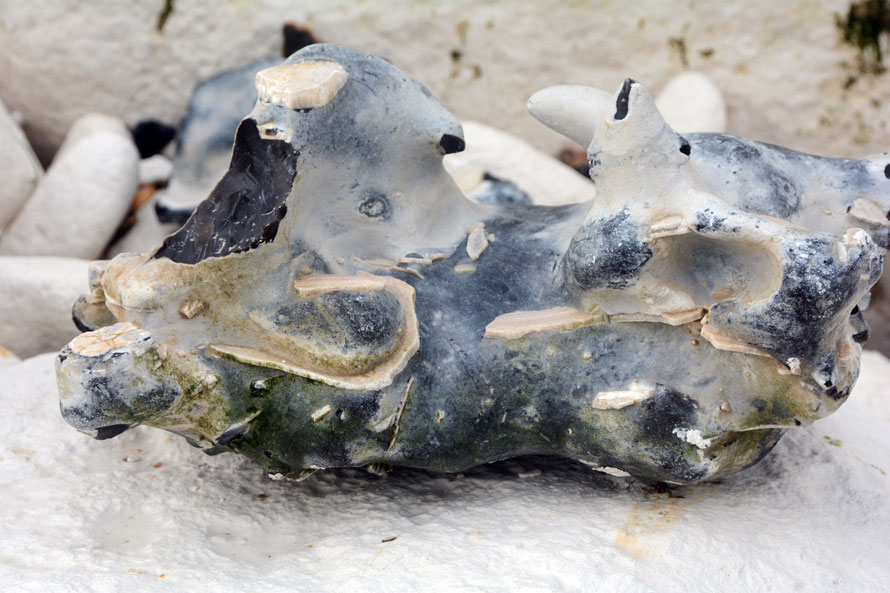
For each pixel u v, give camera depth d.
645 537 0.73
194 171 1.11
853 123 1.16
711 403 0.72
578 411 0.74
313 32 1.19
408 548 0.72
